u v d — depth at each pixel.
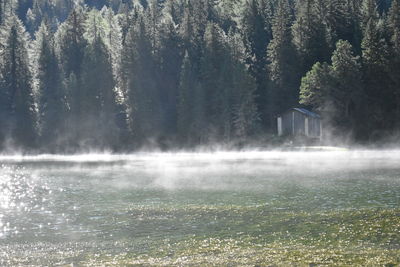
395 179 39.72
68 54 120.12
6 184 43.62
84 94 104.44
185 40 115.81
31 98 104.19
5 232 22.61
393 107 94.44
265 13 131.75
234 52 107.44
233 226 22.50
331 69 89.94
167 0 145.50
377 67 93.50
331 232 20.38
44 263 17.36
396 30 97.38
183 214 26.02
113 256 18.00
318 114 93.25
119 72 113.12
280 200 29.77
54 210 28.78
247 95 95.81
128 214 26.66
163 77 112.88
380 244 18.30
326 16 115.00
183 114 100.25
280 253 17.41
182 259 17.17
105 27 143.62
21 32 114.00
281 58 102.12
